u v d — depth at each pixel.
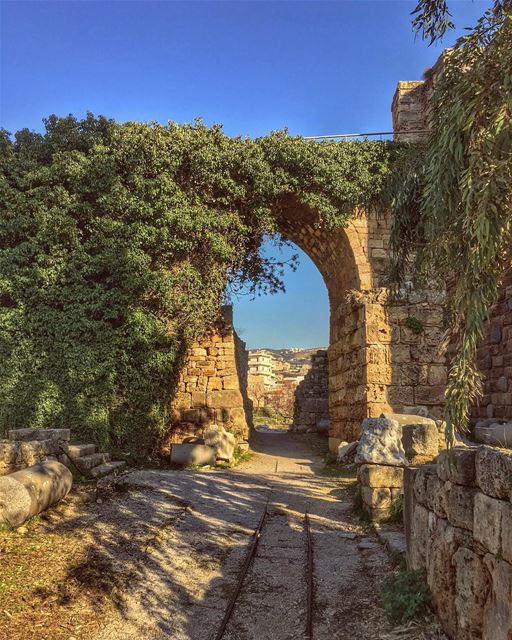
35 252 13.66
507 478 3.29
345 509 9.08
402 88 18.81
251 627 4.86
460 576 3.97
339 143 14.93
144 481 10.38
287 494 10.28
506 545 3.28
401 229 6.94
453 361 4.21
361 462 8.36
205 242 14.34
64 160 13.79
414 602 4.62
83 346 13.25
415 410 13.23
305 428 26.16
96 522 7.58
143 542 6.84
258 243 16.00
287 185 14.59
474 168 4.08
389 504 7.99
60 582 5.48
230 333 16.70
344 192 14.42
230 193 14.56
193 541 7.16
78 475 9.84
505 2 4.62
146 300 13.84
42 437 9.73
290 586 5.79
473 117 4.18
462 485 4.05
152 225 13.80
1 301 13.88
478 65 4.42
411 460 8.84
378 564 6.30
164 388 13.60
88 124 14.70
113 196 13.60
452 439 3.94
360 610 5.12
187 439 15.34
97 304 13.34
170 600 5.36
